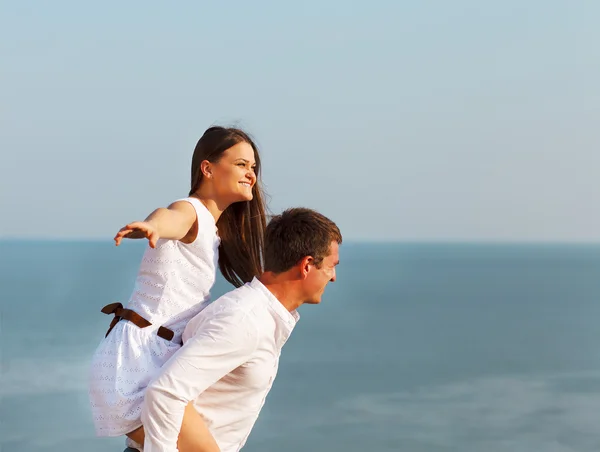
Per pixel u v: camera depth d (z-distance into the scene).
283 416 31.25
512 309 82.44
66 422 24.83
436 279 136.75
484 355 49.31
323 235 2.93
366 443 27.19
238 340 2.80
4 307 59.47
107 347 3.07
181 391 2.74
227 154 3.27
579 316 75.88
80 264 145.50
